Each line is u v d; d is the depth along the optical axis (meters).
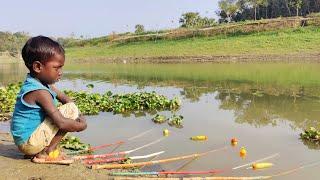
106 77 23.02
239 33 55.34
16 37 75.12
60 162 5.26
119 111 10.95
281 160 6.54
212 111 10.95
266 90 14.80
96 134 8.37
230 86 16.52
